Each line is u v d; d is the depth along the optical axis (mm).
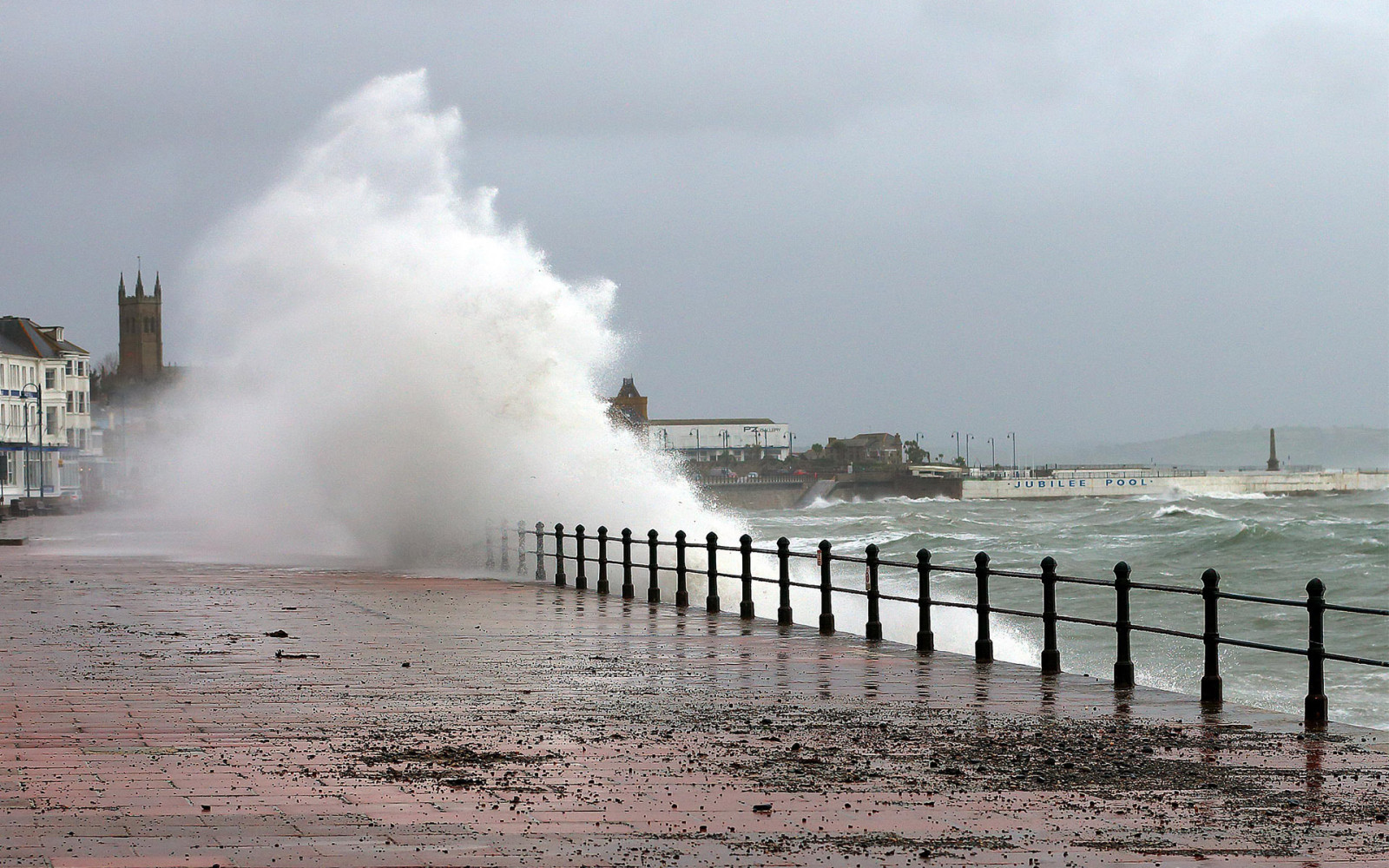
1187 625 54312
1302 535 95625
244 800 13367
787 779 14695
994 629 46406
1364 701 35906
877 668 24016
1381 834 12414
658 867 11195
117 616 31969
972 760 15836
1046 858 11594
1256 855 11688
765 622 32000
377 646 26688
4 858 11094
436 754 15836
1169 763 15688
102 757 15516
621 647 27062
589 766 15242
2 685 21125
